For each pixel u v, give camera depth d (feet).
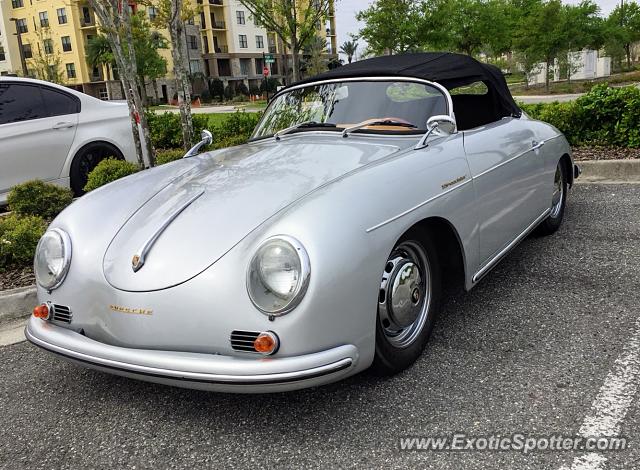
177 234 8.49
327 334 7.59
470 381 9.16
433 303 10.00
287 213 8.02
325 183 8.80
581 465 7.14
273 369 7.32
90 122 24.30
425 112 11.39
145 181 10.78
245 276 7.61
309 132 11.84
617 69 127.65
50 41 161.27
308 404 8.91
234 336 7.61
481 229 11.03
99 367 8.35
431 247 9.86
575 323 10.84
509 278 13.33
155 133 39.11
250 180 9.46
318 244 7.57
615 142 25.08
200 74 211.41
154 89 195.83
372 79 12.21
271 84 204.95
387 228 8.43
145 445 8.34
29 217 17.74
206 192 9.39
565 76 98.78
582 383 8.86
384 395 8.96
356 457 7.64
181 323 7.82
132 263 8.32
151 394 9.71
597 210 18.12
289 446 7.98
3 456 8.39
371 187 8.63
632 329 10.42
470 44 98.27
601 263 13.69
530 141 13.56
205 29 220.43
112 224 9.34
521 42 91.71
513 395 8.68
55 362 11.28
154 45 143.74
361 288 7.93
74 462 8.11
